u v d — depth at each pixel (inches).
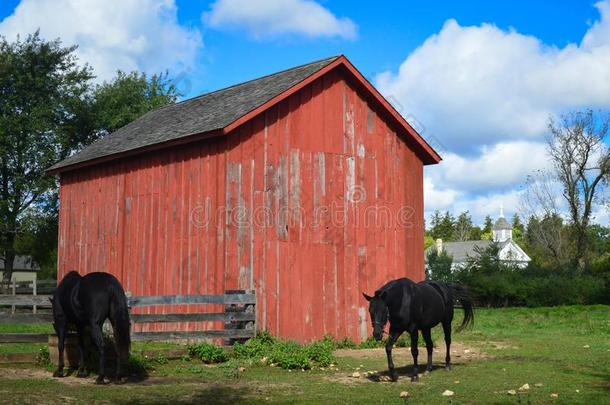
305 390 465.4
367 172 825.5
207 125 739.4
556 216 2503.7
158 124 935.0
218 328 714.2
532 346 772.0
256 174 730.8
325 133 792.3
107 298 480.7
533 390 464.8
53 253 2150.6
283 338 723.4
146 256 816.3
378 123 842.2
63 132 1894.7
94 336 474.9
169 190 788.0
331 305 773.3
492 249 1903.3
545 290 1643.7
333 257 783.1
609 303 1628.9
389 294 502.6
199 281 733.9
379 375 536.4
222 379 510.3
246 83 932.0
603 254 2893.7
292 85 751.7
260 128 738.8
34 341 561.3
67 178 1005.2
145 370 540.1
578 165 2272.4
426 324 534.3
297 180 763.4
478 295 1690.5
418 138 864.3
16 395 421.1
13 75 1846.7
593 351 717.9
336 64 790.5
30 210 1827.0
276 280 732.7
